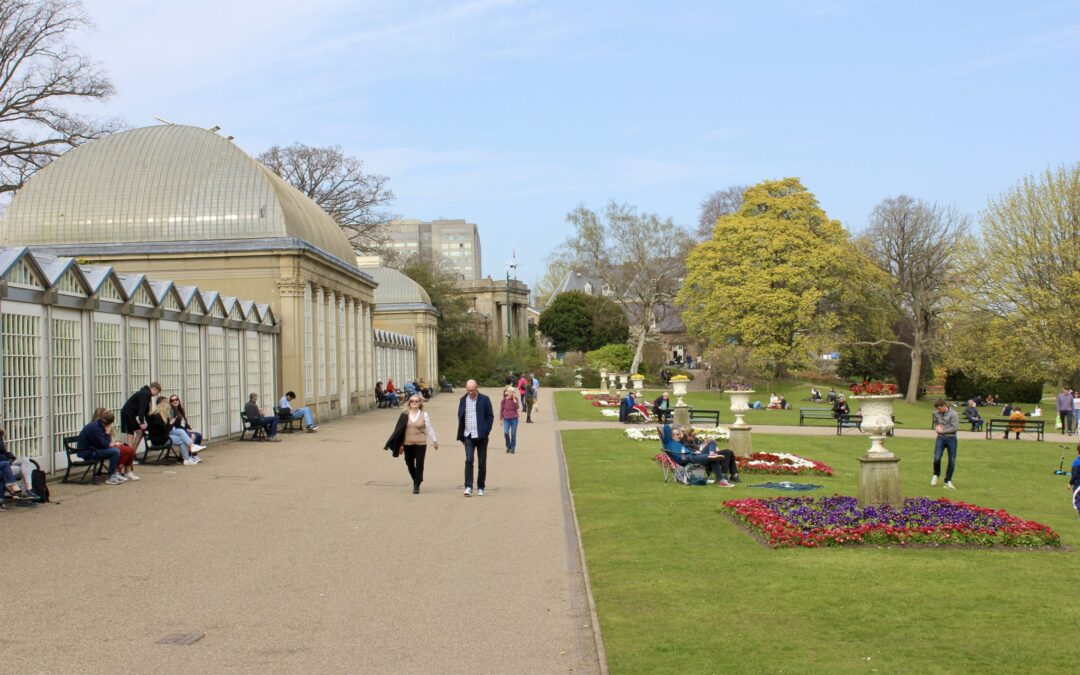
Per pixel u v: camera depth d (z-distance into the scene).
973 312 51.47
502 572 11.03
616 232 79.38
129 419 20.36
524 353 84.25
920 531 12.85
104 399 21.17
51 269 18.98
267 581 10.48
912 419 48.31
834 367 82.44
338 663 7.71
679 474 19.22
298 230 36.69
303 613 9.20
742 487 18.75
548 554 12.07
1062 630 8.63
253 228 35.25
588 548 12.30
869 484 15.05
